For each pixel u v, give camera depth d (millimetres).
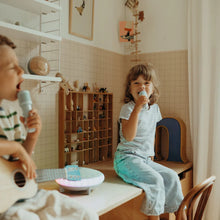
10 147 857
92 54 2291
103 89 2316
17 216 826
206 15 2184
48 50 1882
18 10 1664
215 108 2166
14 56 887
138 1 2605
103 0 2406
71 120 1984
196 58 2268
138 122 1706
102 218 1772
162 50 2494
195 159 2256
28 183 950
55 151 1962
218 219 2148
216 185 2148
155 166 1717
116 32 2590
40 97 1831
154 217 1495
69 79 2061
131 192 1414
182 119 2408
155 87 1839
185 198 1464
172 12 2432
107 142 2357
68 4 2039
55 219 896
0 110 933
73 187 1303
